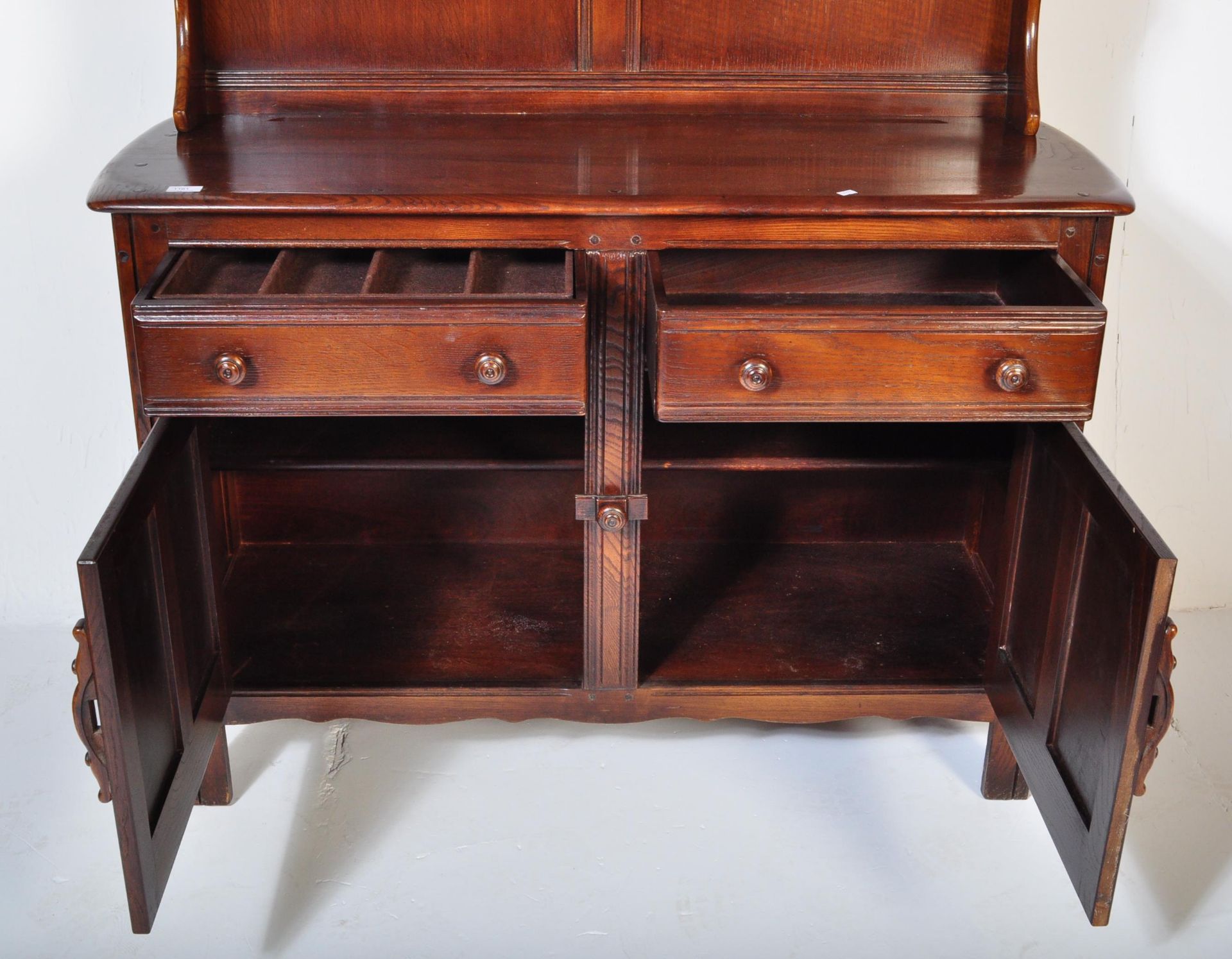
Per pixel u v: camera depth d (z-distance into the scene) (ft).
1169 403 8.71
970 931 6.42
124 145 7.86
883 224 5.92
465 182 5.92
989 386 5.62
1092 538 5.53
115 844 6.95
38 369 8.35
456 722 7.60
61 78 7.67
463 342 5.47
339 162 6.23
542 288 5.97
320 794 7.27
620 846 6.92
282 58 7.00
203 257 6.15
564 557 8.30
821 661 7.22
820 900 6.59
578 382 5.56
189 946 6.28
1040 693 6.13
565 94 7.12
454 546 8.42
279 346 5.45
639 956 6.22
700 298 7.20
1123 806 5.25
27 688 8.22
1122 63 7.86
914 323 5.47
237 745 7.67
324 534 8.41
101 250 8.07
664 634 7.42
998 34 7.08
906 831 7.08
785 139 6.76
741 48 7.07
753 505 8.45
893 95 7.17
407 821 7.08
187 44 6.72
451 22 6.97
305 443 7.62
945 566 8.29
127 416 8.55
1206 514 9.02
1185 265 8.32
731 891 6.63
